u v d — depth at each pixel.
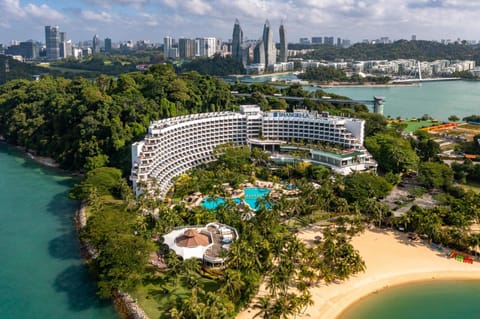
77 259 176.00
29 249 184.12
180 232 171.38
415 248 181.00
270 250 155.62
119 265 146.00
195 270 152.38
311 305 136.88
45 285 157.00
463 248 177.88
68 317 138.62
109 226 171.38
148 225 186.12
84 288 155.12
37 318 138.38
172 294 144.38
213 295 125.88
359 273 161.75
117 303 143.88
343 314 139.00
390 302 145.88
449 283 157.88
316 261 154.50
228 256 151.12
